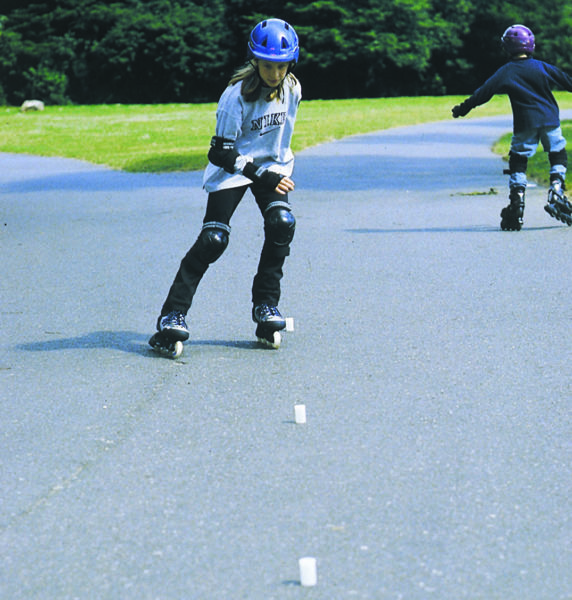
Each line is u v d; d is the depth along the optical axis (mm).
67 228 12891
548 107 11344
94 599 3381
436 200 14883
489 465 4539
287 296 8344
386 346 6703
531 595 3354
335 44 77000
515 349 6574
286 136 6512
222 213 6496
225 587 3436
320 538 3803
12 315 7910
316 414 5305
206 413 5355
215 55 79562
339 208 14211
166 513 4066
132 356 6582
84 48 80688
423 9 78625
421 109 46938
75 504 4180
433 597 3340
